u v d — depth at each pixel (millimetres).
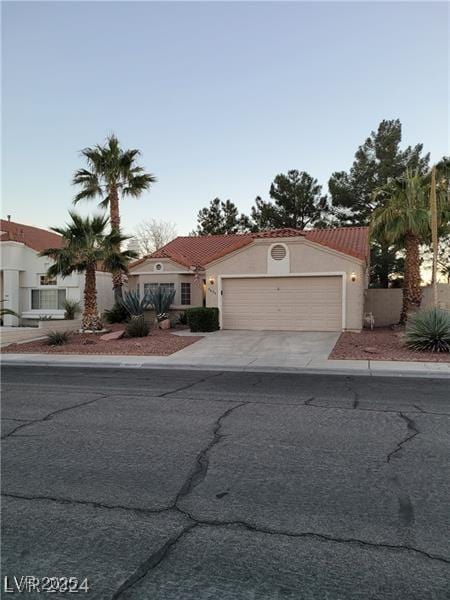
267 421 6957
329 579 3049
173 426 6719
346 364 12258
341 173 35688
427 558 3281
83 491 4480
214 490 4469
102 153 23500
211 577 3088
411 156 33562
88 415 7430
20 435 6344
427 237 19250
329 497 4281
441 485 4527
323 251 18922
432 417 7109
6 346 17328
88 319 19797
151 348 15711
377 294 22922
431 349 13688
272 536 3596
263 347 15422
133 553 3387
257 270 19766
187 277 24094
